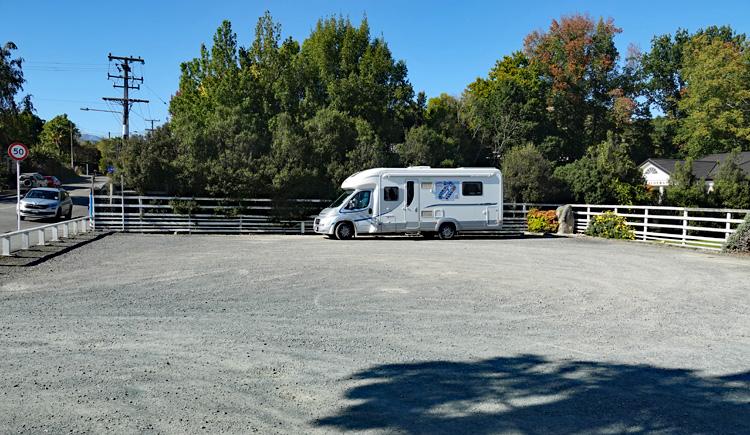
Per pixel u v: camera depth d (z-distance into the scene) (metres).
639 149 59.44
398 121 39.03
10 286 9.70
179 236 20.81
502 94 46.88
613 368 5.73
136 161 22.83
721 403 4.84
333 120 28.94
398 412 4.54
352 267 12.59
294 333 6.89
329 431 4.17
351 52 39.00
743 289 10.45
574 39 55.78
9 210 29.59
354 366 5.67
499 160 46.19
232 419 4.34
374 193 20.45
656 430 4.27
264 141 26.67
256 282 10.45
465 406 4.68
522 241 20.30
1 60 44.75
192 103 38.81
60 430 4.09
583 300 9.26
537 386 5.18
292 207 23.45
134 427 4.16
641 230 23.31
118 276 10.93
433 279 11.09
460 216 21.16
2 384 5.01
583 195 27.58
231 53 34.12
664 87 65.56
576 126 55.78
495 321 7.69
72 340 6.44
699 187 26.47
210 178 23.03
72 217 28.00
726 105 48.12
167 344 6.34
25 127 49.38
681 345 6.64
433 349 6.30
